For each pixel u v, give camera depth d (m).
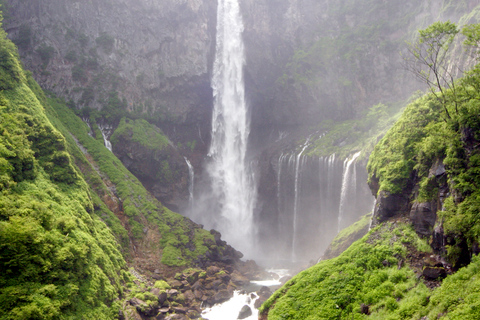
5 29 68.25
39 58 70.06
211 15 88.81
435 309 21.95
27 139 40.28
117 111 74.81
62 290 29.62
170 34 82.81
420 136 33.19
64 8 73.88
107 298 35.75
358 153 65.88
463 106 27.38
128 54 78.69
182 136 85.06
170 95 83.19
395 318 23.86
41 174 39.47
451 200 26.22
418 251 28.27
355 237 49.62
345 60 84.69
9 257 27.61
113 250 44.94
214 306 46.78
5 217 29.84
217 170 86.12
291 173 76.06
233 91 90.88
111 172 62.09
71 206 40.03
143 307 39.03
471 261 23.03
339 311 27.78
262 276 57.59
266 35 91.50
